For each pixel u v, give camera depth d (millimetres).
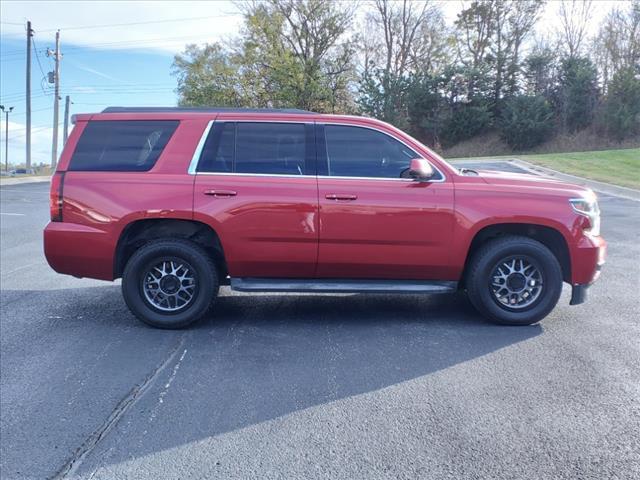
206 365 4742
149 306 5633
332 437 3570
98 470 3271
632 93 41562
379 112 46938
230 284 5711
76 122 5746
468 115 45000
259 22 45125
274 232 5441
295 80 45125
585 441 3477
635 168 23359
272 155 5574
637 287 7066
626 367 4582
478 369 4578
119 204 5465
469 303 6508
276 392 4219
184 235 5758
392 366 4668
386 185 5445
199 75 48438
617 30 44594
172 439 3584
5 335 5539
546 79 44844
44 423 3811
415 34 50719
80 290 7363
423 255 5484
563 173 21891
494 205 5426
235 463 3309
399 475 3158
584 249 5488
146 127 5676
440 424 3707
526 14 48750
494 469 3199
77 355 5004
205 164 5555
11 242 11352
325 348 5102
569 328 5559
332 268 5559
